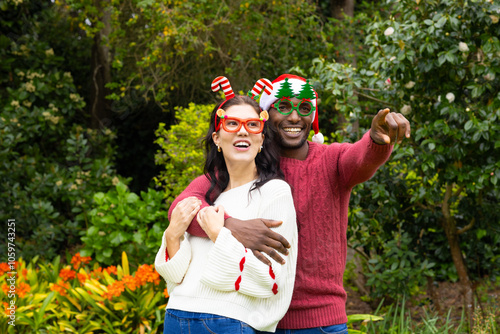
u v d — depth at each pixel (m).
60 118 6.44
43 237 5.29
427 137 3.52
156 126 7.75
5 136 5.63
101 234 4.19
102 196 4.37
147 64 5.49
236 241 1.70
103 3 5.73
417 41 3.38
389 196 3.74
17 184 5.49
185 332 1.75
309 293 1.90
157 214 4.31
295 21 5.80
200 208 1.86
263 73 6.23
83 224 5.58
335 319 1.90
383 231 4.13
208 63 6.07
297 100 2.04
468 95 3.71
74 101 6.61
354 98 3.79
